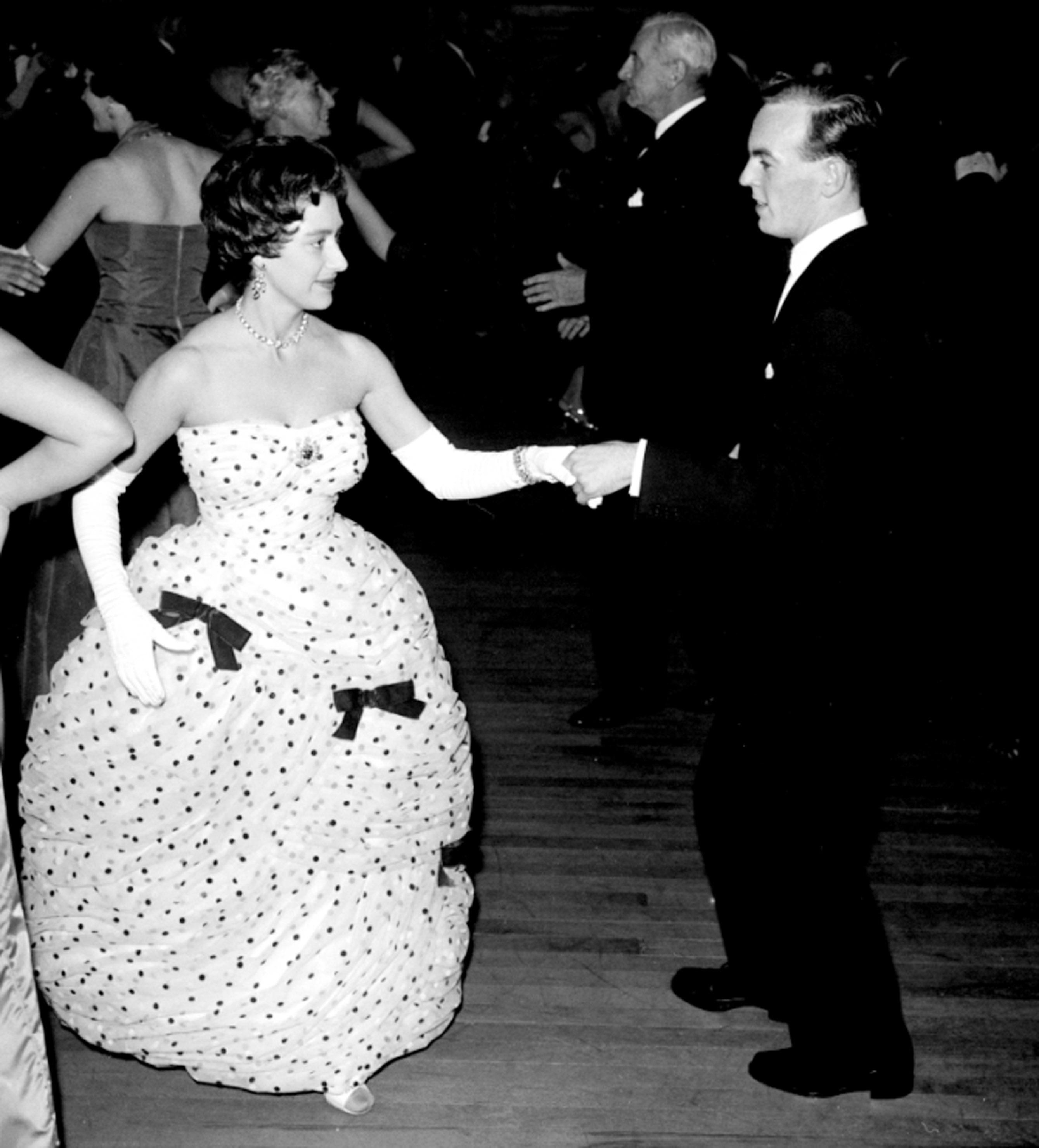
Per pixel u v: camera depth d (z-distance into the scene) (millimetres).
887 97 4582
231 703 2346
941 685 4238
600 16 6742
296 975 2428
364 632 2426
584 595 5156
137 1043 2451
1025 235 3811
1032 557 3957
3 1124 2035
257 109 3678
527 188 6262
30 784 2424
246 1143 2436
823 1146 2482
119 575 2291
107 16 3691
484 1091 2588
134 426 2299
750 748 2445
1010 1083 2666
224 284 2584
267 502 2367
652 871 3361
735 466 2242
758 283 3609
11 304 5703
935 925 3172
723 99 3656
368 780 2424
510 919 3143
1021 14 4617
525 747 3979
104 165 3602
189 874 2377
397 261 3771
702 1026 2799
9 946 2004
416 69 7441
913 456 2270
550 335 7012
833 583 2297
